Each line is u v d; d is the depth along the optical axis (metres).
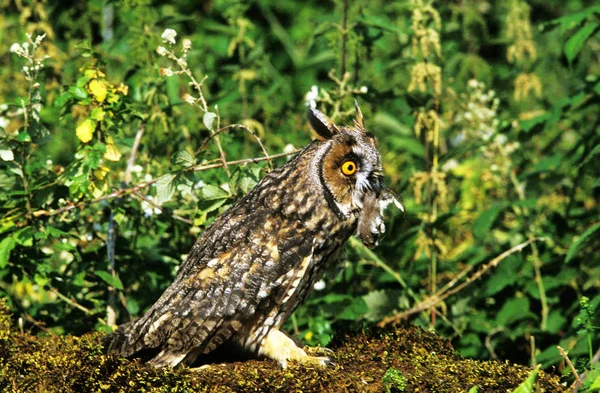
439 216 11.81
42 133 10.20
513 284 12.15
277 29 18.67
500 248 12.37
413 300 12.06
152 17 11.80
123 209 10.60
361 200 8.90
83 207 10.33
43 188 10.24
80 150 10.12
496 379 8.13
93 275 11.05
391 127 13.73
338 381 8.16
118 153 10.27
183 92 12.68
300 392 8.11
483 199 13.65
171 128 11.52
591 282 12.20
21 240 10.01
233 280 8.66
